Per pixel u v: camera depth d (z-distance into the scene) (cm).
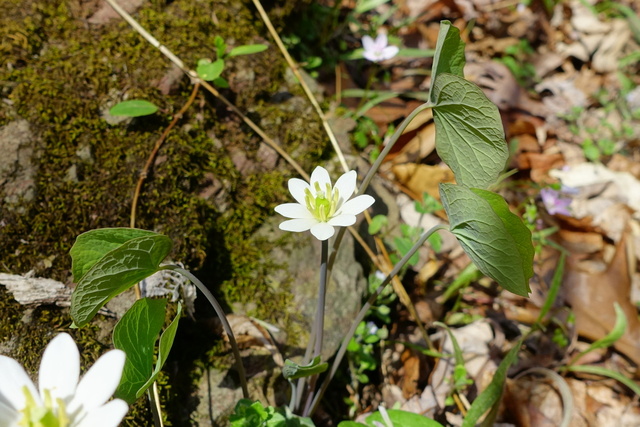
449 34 14
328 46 41
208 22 30
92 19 27
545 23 54
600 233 36
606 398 28
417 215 34
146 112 23
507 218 14
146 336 15
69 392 12
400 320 30
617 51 53
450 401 26
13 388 12
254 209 27
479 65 47
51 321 19
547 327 31
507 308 32
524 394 27
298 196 18
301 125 30
